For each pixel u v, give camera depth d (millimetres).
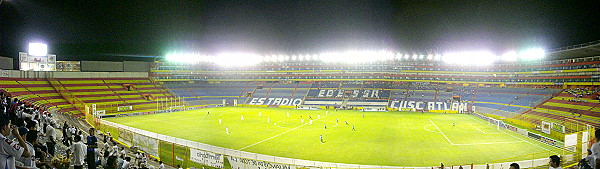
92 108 66312
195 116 74750
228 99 110062
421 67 106688
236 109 94000
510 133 50781
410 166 31375
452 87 98000
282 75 121188
